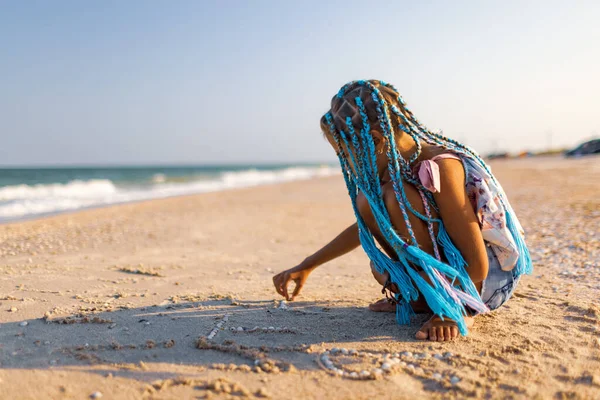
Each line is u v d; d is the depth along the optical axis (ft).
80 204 43.45
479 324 7.32
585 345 6.48
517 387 5.30
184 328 7.36
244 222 26.45
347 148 6.42
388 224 6.29
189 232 21.98
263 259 15.11
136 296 9.46
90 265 13.14
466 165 6.42
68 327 7.36
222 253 16.24
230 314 8.11
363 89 6.20
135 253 15.92
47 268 12.43
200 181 106.93
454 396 5.17
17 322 7.58
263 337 6.95
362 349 6.43
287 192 57.11
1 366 5.89
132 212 33.12
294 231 22.75
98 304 8.76
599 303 8.45
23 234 21.04
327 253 8.02
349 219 28.12
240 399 5.08
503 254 6.66
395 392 5.26
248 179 118.52
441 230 6.31
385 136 6.05
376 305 8.28
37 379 5.54
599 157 128.88
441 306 6.24
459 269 6.29
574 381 5.47
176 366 5.90
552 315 7.79
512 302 8.56
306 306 8.71
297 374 5.69
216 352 6.36
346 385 5.42
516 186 46.42
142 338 6.88
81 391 5.26
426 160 6.15
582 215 21.57
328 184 77.46
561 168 83.87
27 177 151.23
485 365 5.87
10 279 10.76
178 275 11.98
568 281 10.30
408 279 6.70
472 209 6.31
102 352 6.33
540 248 14.52
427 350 6.36
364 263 14.07
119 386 5.37
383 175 6.51
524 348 6.37
